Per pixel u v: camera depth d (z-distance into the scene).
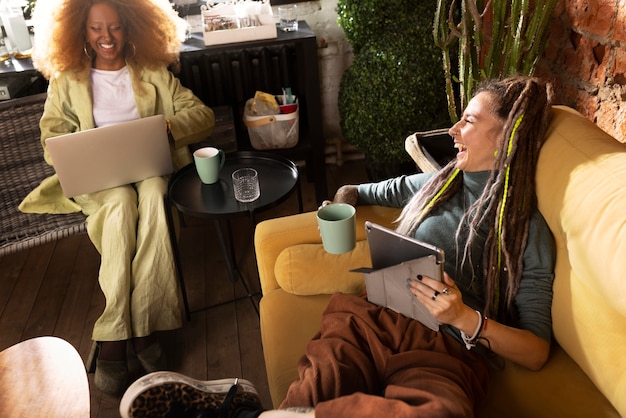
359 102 2.56
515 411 1.30
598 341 1.22
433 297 1.25
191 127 2.25
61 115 2.21
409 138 2.03
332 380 1.27
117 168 2.08
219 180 2.10
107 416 1.89
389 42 2.46
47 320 2.29
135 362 2.05
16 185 2.27
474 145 1.43
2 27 2.48
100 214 2.08
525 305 1.37
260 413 1.29
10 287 2.47
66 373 1.33
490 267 1.41
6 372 1.33
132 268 2.03
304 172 3.19
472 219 1.46
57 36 2.12
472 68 1.93
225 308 2.28
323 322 1.45
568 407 1.27
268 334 1.58
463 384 1.26
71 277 2.51
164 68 2.31
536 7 1.71
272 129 2.64
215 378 1.99
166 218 2.08
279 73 2.85
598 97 1.77
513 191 1.38
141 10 2.19
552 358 1.39
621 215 1.13
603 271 1.13
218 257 2.57
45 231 2.25
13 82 2.38
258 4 2.53
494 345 1.30
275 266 1.67
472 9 1.79
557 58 1.96
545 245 1.36
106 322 1.96
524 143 1.39
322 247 1.66
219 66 2.77
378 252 1.32
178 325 2.07
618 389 1.18
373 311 1.43
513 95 1.39
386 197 1.75
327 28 2.93
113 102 2.27
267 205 1.93
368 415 1.15
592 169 1.25
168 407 1.29
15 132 2.21
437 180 1.57
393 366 1.32
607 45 1.69
